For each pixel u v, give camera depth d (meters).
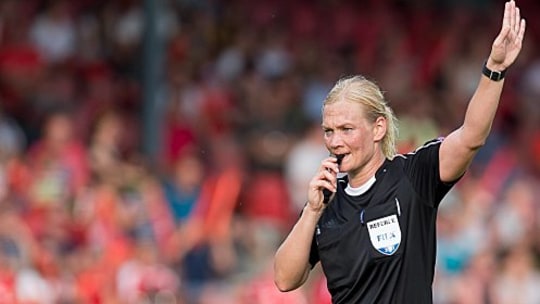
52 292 30.92
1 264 29.83
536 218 41.53
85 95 43.50
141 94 42.34
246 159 42.47
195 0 48.53
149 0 40.84
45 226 33.38
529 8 57.44
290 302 32.47
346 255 15.40
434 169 15.20
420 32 53.66
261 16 50.03
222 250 36.03
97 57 45.53
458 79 51.25
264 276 33.16
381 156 15.62
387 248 15.16
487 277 37.31
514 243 39.44
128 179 35.75
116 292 32.03
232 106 44.97
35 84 42.91
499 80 14.85
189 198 36.72
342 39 51.44
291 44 49.38
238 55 47.22
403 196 15.27
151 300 32.19
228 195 37.00
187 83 44.66
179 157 40.06
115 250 32.69
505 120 51.25
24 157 37.94
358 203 15.46
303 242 15.62
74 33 45.44
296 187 40.50
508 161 45.22
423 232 15.23
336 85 15.62
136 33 45.84
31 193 34.72
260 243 37.41
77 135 41.56
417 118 46.69
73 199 34.53
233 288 33.97
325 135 15.59
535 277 38.16
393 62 50.91
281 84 46.16
